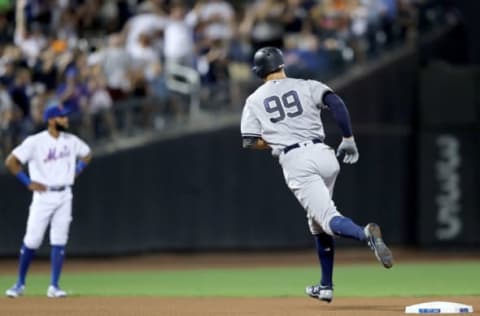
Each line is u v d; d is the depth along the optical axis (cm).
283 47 7269
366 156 7625
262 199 7306
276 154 3256
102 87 6619
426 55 8006
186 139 7019
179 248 7012
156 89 6888
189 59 7094
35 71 6384
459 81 7788
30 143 4197
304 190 3178
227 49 7362
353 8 7775
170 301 3944
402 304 3703
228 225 7181
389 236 7769
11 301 3969
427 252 7800
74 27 7081
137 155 6825
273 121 3241
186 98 7025
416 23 8050
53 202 4222
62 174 4238
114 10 7344
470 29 8494
